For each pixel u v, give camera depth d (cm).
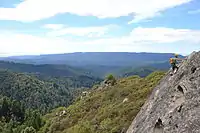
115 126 3616
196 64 1917
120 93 5225
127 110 3878
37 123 10056
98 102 5566
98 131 3816
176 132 1581
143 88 4744
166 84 2158
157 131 1766
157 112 1919
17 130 10994
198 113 1558
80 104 6269
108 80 6812
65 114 6550
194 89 1731
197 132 1460
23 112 15775
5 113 15250
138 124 2105
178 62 2262
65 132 4822
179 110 1698
